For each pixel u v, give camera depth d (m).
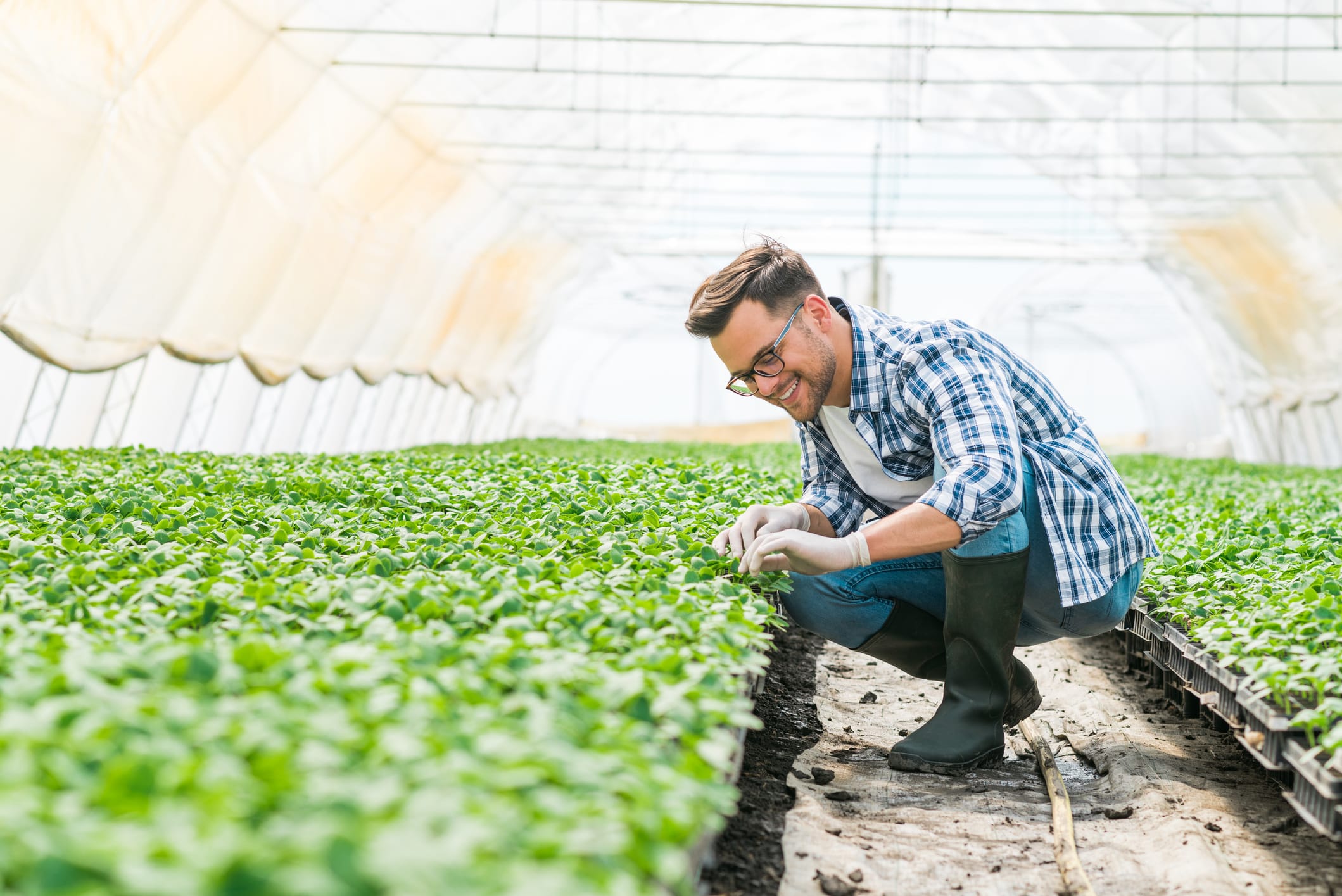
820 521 4.77
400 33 14.01
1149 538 4.57
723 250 31.05
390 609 3.39
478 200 20.86
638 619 3.43
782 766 4.72
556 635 3.31
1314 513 9.03
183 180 12.62
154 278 12.95
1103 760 4.93
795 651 7.10
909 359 4.21
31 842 1.60
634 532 5.33
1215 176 20.33
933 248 31.06
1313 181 19.86
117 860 1.58
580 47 17.53
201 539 4.84
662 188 26.64
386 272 18.91
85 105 10.60
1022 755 4.94
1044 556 4.44
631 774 2.18
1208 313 28.52
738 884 3.52
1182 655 5.29
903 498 4.71
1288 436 28.34
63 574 3.86
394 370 22.02
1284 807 4.31
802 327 4.14
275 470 9.00
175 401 15.55
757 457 17.16
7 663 2.71
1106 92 21.75
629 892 1.71
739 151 26.14
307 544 4.86
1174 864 3.71
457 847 1.70
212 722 2.16
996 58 22.12
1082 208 30.12
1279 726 3.65
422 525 5.39
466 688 2.63
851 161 32.94
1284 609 4.39
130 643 2.90
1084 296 40.34
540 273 27.31
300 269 16.08
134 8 10.39
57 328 11.96
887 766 4.70
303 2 12.28
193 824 1.70
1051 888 3.57
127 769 1.86
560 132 20.20
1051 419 4.54
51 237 11.09
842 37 21.98
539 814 1.98
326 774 2.03
